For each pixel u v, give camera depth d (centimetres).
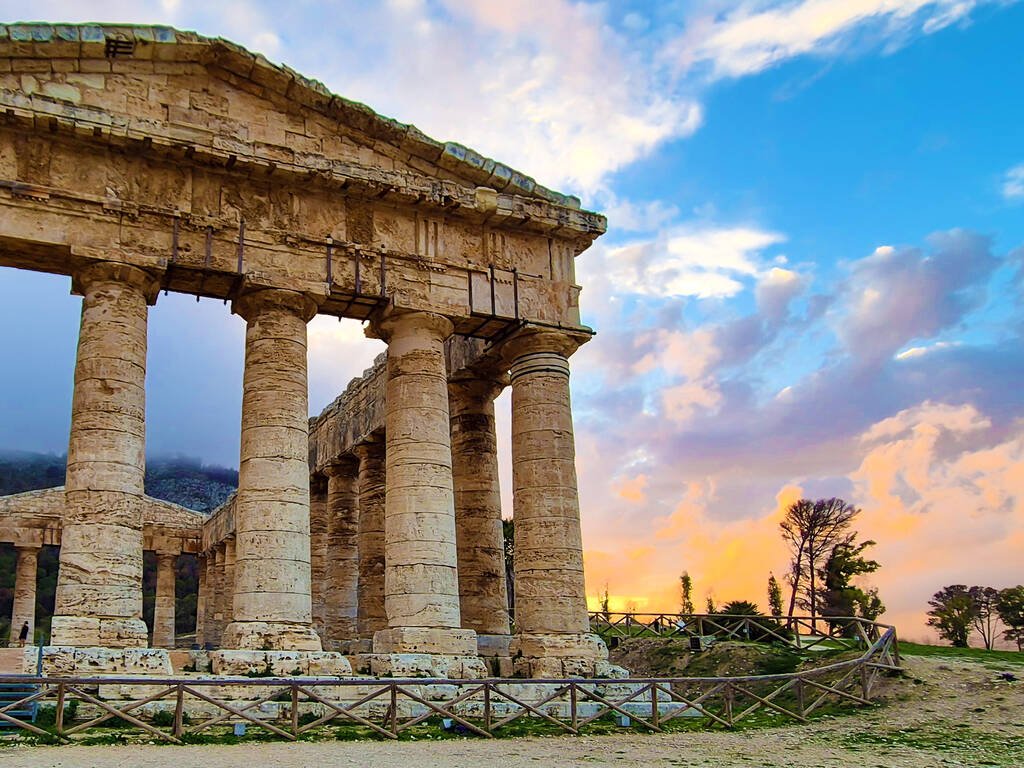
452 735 1936
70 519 2183
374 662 2430
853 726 2231
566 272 3038
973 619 6962
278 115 2664
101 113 2364
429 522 2581
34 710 1792
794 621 3469
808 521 7044
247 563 2348
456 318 2812
